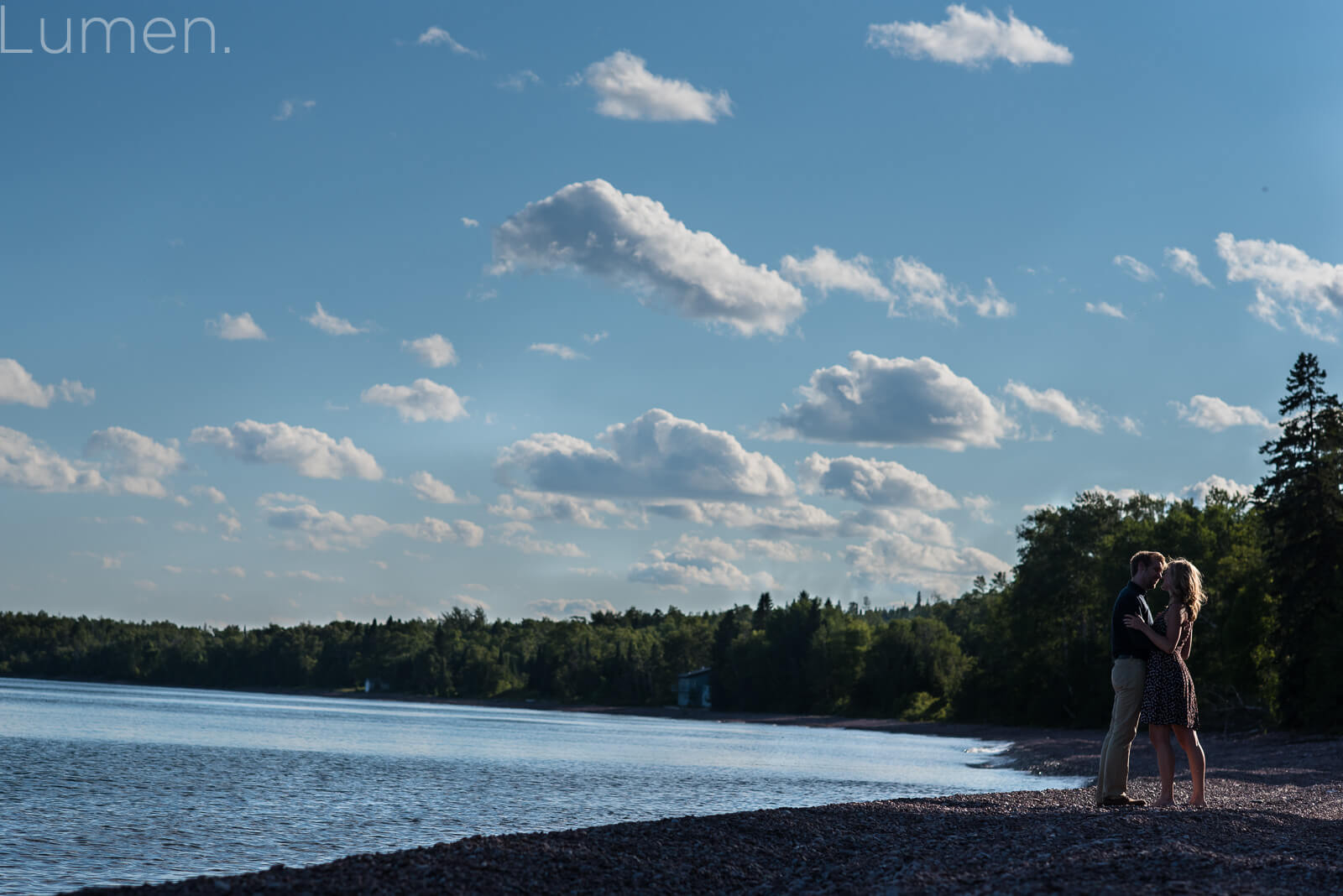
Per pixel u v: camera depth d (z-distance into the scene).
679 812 24.66
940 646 132.00
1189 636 14.16
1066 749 58.41
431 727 82.38
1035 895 8.29
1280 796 19.78
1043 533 94.75
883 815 15.38
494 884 9.58
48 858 17.67
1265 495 55.81
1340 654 51.19
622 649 192.38
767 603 192.38
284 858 18.08
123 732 60.00
